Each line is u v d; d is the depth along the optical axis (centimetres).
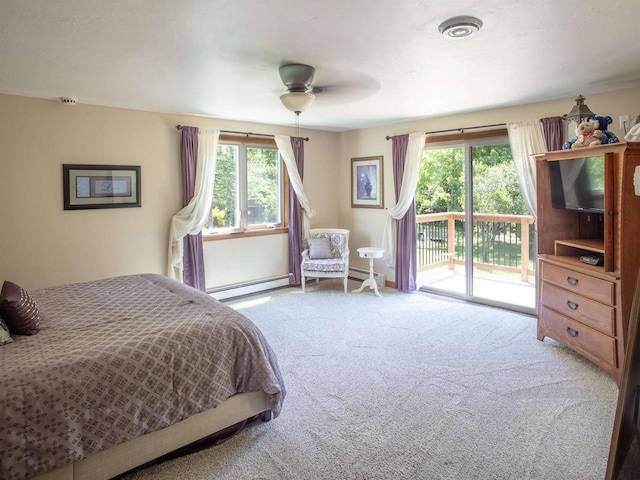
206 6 191
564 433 230
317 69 295
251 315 451
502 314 448
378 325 415
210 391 216
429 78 322
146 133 441
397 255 554
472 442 223
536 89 363
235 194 529
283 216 577
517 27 222
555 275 345
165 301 274
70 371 181
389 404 264
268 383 231
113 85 333
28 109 369
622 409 157
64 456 173
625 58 279
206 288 498
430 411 255
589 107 383
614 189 278
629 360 156
